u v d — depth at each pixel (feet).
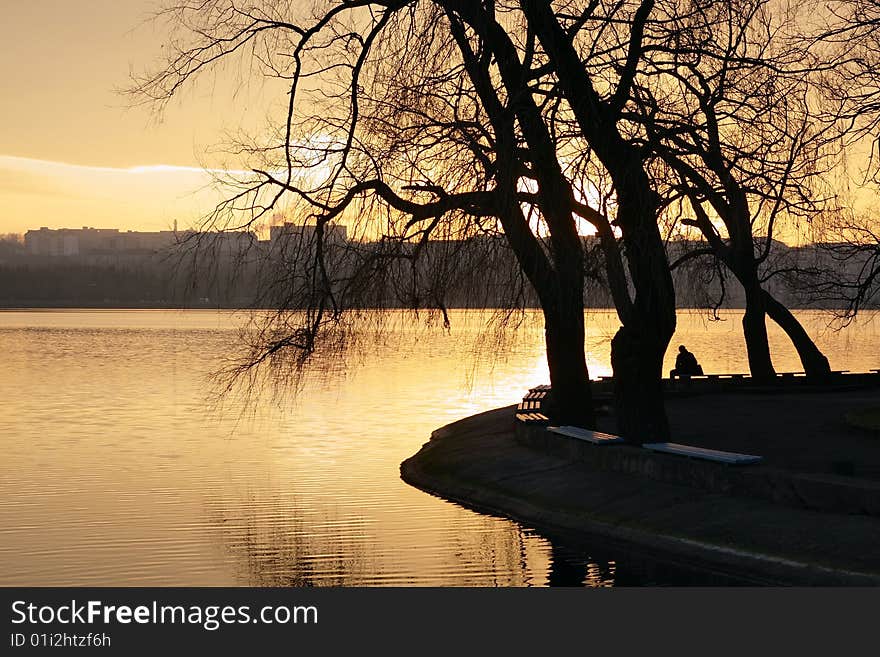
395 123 67.41
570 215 69.56
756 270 135.95
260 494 79.87
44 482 85.46
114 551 60.03
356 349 72.74
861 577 49.03
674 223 69.31
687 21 67.51
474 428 107.55
